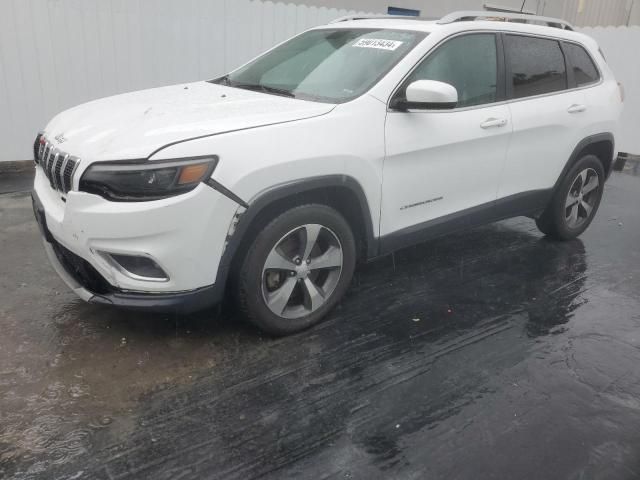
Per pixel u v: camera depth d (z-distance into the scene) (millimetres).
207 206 2816
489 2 12797
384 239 3709
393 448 2602
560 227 5223
